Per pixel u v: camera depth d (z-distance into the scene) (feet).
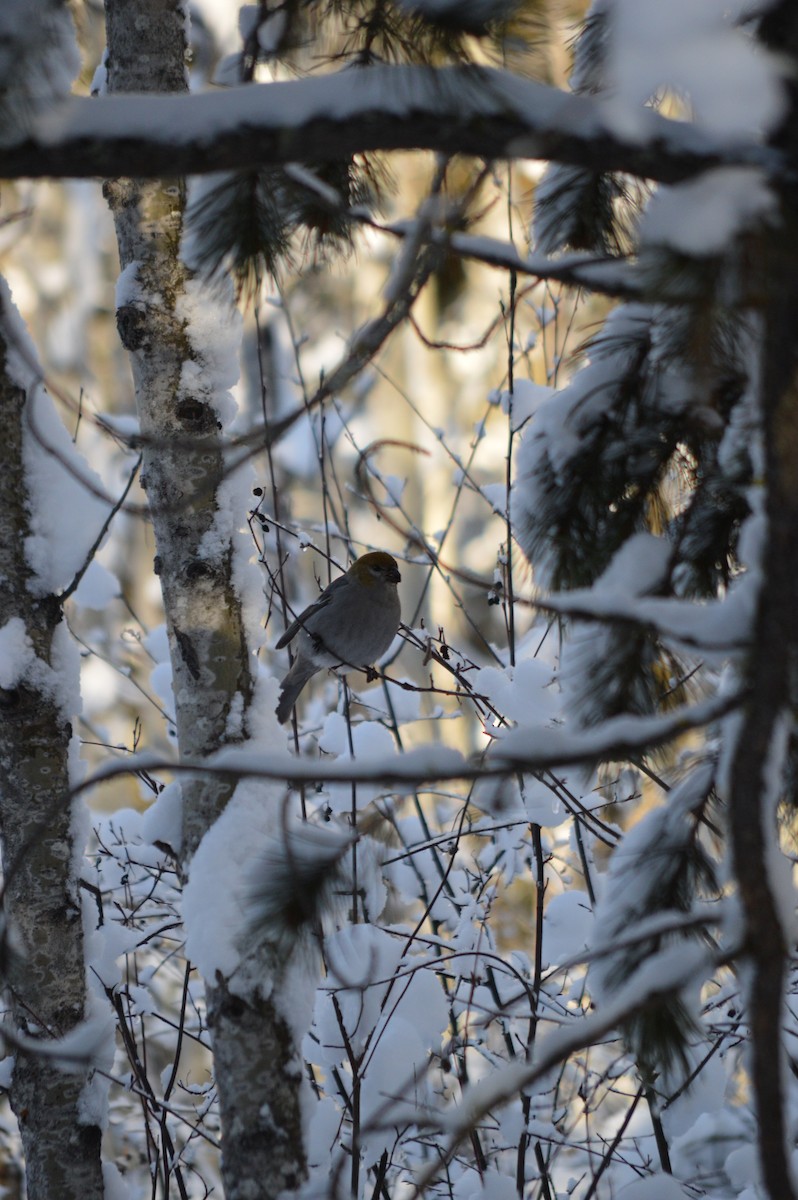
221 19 59.26
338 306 65.57
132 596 70.49
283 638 29.17
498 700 23.58
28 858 21.26
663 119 10.71
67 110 10.54
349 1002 21.49
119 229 21.84
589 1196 19.29
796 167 10.38
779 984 10.37
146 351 21.22
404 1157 25.96
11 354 21.08
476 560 73.36
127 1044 23.38
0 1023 22.02
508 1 11.69
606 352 15.24
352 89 10.68
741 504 14.92
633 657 14.78
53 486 21.61
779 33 10.44
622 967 14.01
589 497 15.47
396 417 75.77
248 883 13.73
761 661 10.21
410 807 34.63
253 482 22.99
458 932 27.35
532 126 10.74
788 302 10.24
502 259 12.53
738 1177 22.16
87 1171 21.17
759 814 10.29
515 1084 11.37
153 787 27.25
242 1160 17.66
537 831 23.73
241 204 13.94
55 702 21.61
